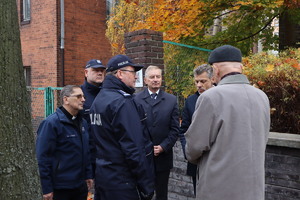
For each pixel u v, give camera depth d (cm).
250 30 714
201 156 219
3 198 205
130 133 243
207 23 701
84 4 1084
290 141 318
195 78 353
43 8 1039
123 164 250
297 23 663
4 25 206
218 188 201
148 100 376
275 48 726
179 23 656
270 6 566
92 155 359
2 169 205
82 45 1082
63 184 303
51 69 1030
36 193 222
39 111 1016
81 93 312
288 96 378
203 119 208
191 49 541
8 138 207
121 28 919
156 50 480
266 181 343
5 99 206
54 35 1015
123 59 268
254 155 199
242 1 580
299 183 321
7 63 207
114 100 250
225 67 217
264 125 209
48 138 295
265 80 394
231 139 200
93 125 263
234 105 203
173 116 374
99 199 268
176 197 455
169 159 373
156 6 662
